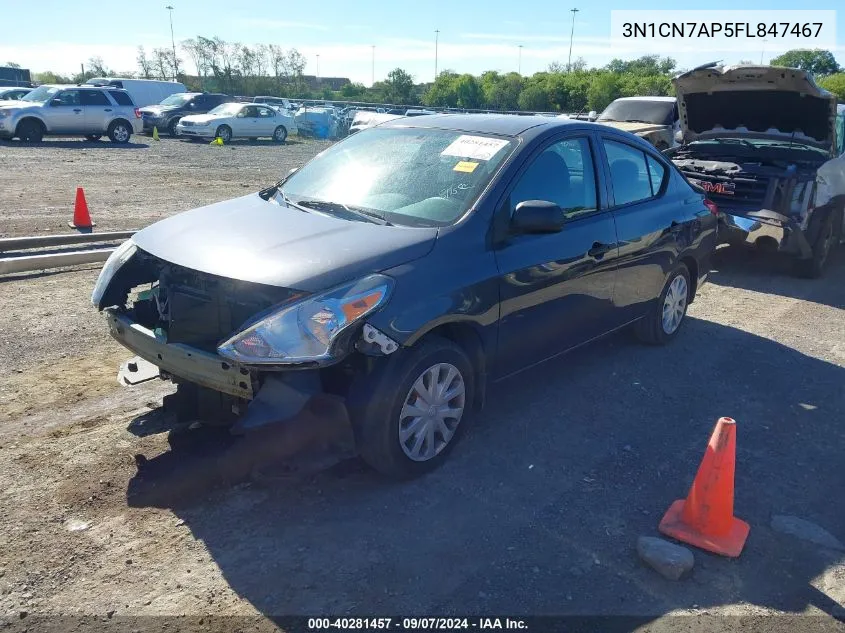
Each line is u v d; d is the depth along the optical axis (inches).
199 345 144.6
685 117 370.9
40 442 161.0
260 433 133.2
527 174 170.9
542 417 183.9
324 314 130.2
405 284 140.2
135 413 176.7
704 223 241.8
